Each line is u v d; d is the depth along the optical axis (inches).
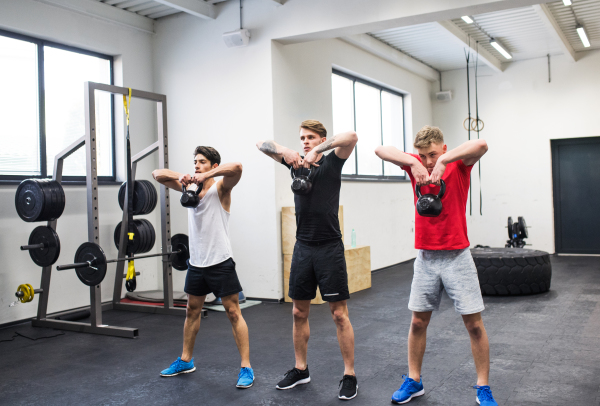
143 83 230.1
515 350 132.8
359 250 230.7
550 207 338.6
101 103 217.0
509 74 350.3
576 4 244.1
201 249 112.4
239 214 215.6
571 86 331.3
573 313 172.4
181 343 150.0
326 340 147.3
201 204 112.0
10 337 161.5
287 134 216.2
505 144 352.5
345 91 279.3
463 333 151.8
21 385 117.3
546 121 339.0
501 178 353.7
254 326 167.5
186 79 227.3
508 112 351.3
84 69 210.7
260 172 210.4
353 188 273.3
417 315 98.5
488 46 310.3
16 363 134.2
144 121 230.1
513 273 204.5
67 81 203.5
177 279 233.6
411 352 100.2
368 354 133.3
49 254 164.4
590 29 281.7
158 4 214.1
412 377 100.1
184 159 228.8
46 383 118.2
